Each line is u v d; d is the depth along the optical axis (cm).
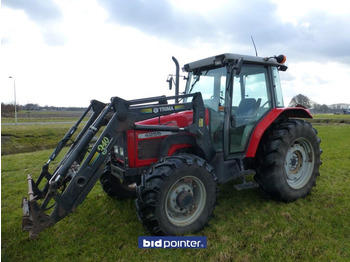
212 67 363
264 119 364
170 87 406
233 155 347
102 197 399
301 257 238
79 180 258
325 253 241
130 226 304
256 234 275
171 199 279
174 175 269
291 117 427
